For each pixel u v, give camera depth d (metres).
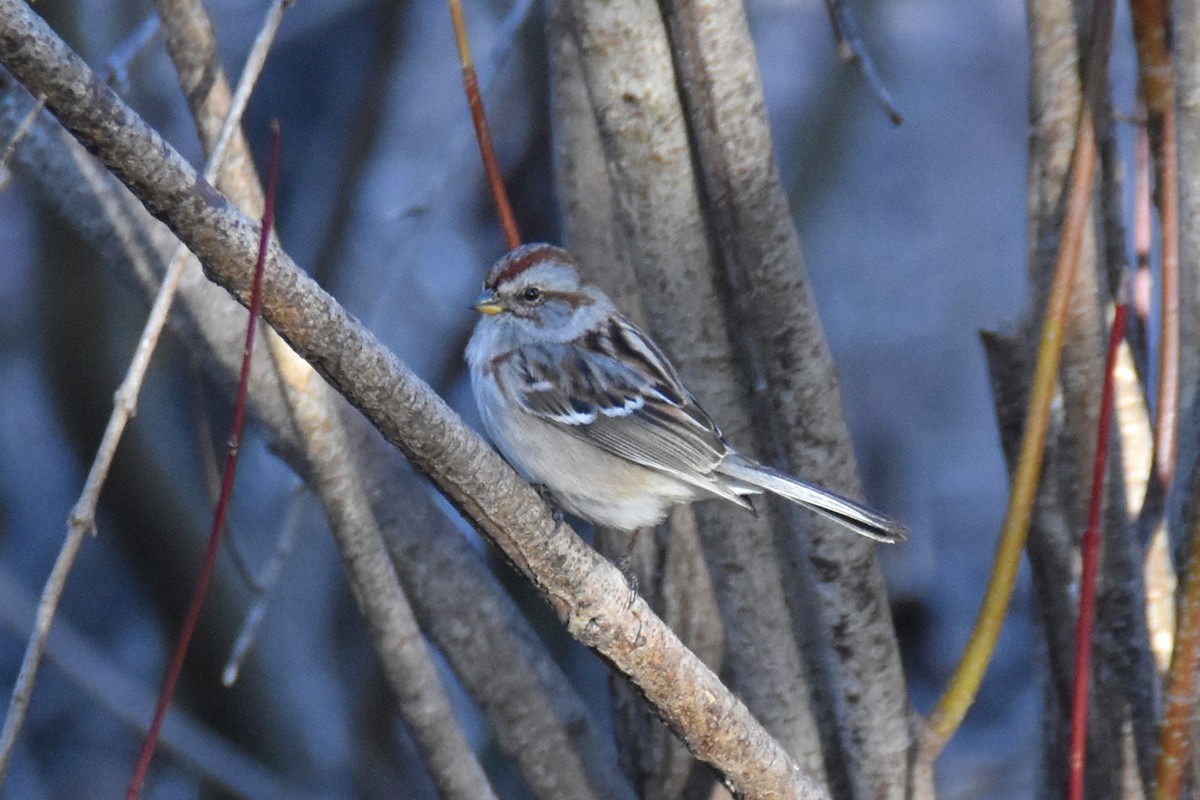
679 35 7.79
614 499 9.23
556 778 9.40
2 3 5.54
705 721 7.45
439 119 18.78
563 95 9.69
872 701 8.34
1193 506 6.99
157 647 17.33
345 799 15.07
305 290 6.18
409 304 17.48
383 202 18.14
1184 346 7.80
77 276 13.91
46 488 18.98
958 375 18.61
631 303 9.99
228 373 9.07
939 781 14.18
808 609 8.73
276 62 18.61
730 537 8.71
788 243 8.04
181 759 13.38
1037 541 8.29
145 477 14.27
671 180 8.11
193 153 15.12
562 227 10.12
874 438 18.33
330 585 16.44
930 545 17.95
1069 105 7.84
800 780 7.74
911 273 18.83
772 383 8.23
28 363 18.91
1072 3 7.76
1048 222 7.95
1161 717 7.29
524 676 9.37
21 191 16.50
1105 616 8.19
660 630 7.31
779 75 19.33
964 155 19.39
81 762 17.47
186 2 7.86
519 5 10.61
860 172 19.31
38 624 6.10
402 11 15.93
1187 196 7.52
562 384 9.30
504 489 6.93
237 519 15.43
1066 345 8.04
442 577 9.29
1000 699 16.78
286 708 14.85
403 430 6.60
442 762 8.60
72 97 5.69
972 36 20.00
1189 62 7.34
